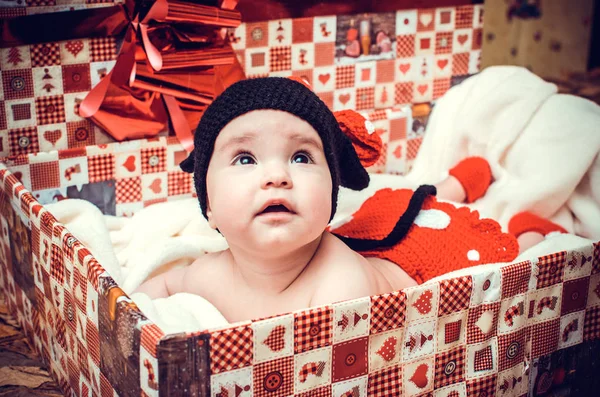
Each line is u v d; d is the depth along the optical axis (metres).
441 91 1.56
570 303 0.94
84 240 1.09
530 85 1.36
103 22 1.20
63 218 1.12
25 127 1.20
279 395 0.74
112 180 1.27
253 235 0.82
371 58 1.45
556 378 0.96
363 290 0.89
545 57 2.64
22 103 1.19
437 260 1.03
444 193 1.31
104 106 1.23
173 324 0.85
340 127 1.00
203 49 1.24
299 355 0.74
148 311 0.85
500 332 0.87
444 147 1.45
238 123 0.85
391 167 1.51
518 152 1.33
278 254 0.84
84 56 1.21
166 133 1.31
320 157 0.87
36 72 1.18
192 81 1.26
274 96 0.86
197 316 0.89
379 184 1.34
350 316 0.76
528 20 2.58
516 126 1.33
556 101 1.35
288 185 0.82
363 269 0.92
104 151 1.25
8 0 1.13
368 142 0.99
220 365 0.69
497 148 1.34
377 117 1.46
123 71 1.22
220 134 0.87
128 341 0.72
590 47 2.67
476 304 0.84
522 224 1.23
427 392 0.84
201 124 0.91
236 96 0.88
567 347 0.96
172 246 1.10
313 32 1.37
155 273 1.11
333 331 0.75
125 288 1.05
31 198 1.00
